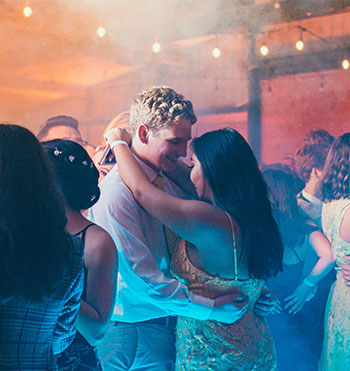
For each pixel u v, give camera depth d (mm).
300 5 6105
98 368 1718
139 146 2260
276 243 2074
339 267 3184
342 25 6109
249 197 2016
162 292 2012
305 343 3607
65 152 1753
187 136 2213
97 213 2145
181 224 1959
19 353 1299
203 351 2012
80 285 1462
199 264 2031
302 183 3691
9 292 1272
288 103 6422
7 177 1294
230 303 1979
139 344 2195
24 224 1289
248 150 2068
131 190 2076
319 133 4211
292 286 3631
